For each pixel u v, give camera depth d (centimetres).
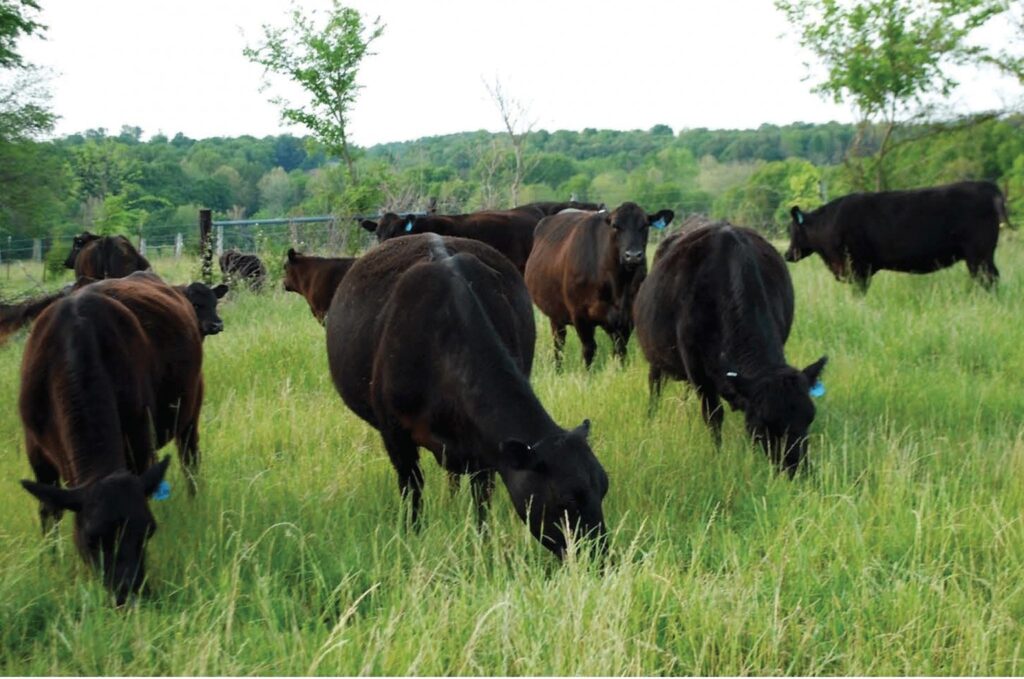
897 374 844
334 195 2008
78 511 482
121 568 469
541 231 1171
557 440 500
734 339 683
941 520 530
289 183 6756
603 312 1023
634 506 589
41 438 546
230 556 530
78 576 488
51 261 2430
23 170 2105
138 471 580
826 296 1227
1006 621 439
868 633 440
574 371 1000
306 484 645
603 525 489
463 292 558
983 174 2867
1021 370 884
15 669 435
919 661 420
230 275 1655
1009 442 663
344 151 2128
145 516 480
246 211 6612
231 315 1407
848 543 518
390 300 588
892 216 1305
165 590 502
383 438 598
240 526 551
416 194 2150
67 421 513
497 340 542
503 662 400
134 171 5759
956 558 503
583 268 1027
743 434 690
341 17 2053
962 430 723
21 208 2170
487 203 2230
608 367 943
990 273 1275
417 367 556
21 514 605
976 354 937
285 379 938
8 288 1928
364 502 616
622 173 6769
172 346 628
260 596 472
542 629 424
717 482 627
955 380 841
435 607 461
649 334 789
